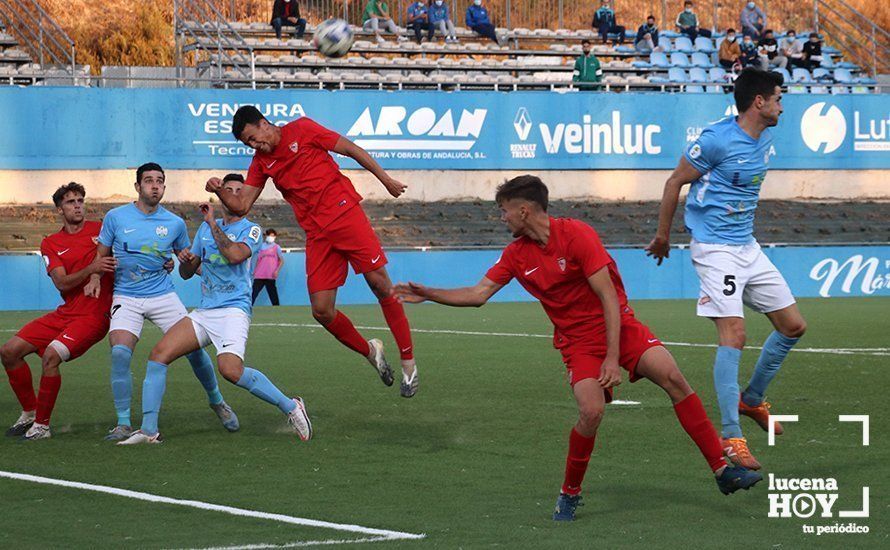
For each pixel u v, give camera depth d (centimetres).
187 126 3183
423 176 3372
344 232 1000
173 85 3609
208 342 977
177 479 812
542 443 958
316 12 4059
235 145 3219
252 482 802
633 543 627
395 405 1188
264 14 4166
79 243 1012
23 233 3003
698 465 852
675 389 687
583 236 661
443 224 3334
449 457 897
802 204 3638
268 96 3219
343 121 3281
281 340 1931
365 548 614
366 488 779
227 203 965
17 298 2888
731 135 824
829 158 3641
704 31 4094
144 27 4806
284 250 3061
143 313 1005
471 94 3384
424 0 3975
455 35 3859
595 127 3481
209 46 3503
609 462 864
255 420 1094
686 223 859
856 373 1425
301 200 1002
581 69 3597
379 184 3347
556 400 1216
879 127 3681
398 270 3131
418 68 3678
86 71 3500
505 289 3219
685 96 3547
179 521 682
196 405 1191
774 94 820
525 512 705
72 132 3103
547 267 670
